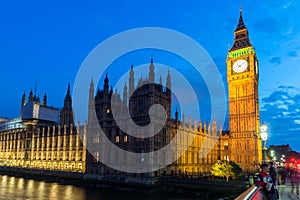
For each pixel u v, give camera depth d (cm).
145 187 8344
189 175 10356
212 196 7106
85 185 10281
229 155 13362
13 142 17550
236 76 13888
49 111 17838
